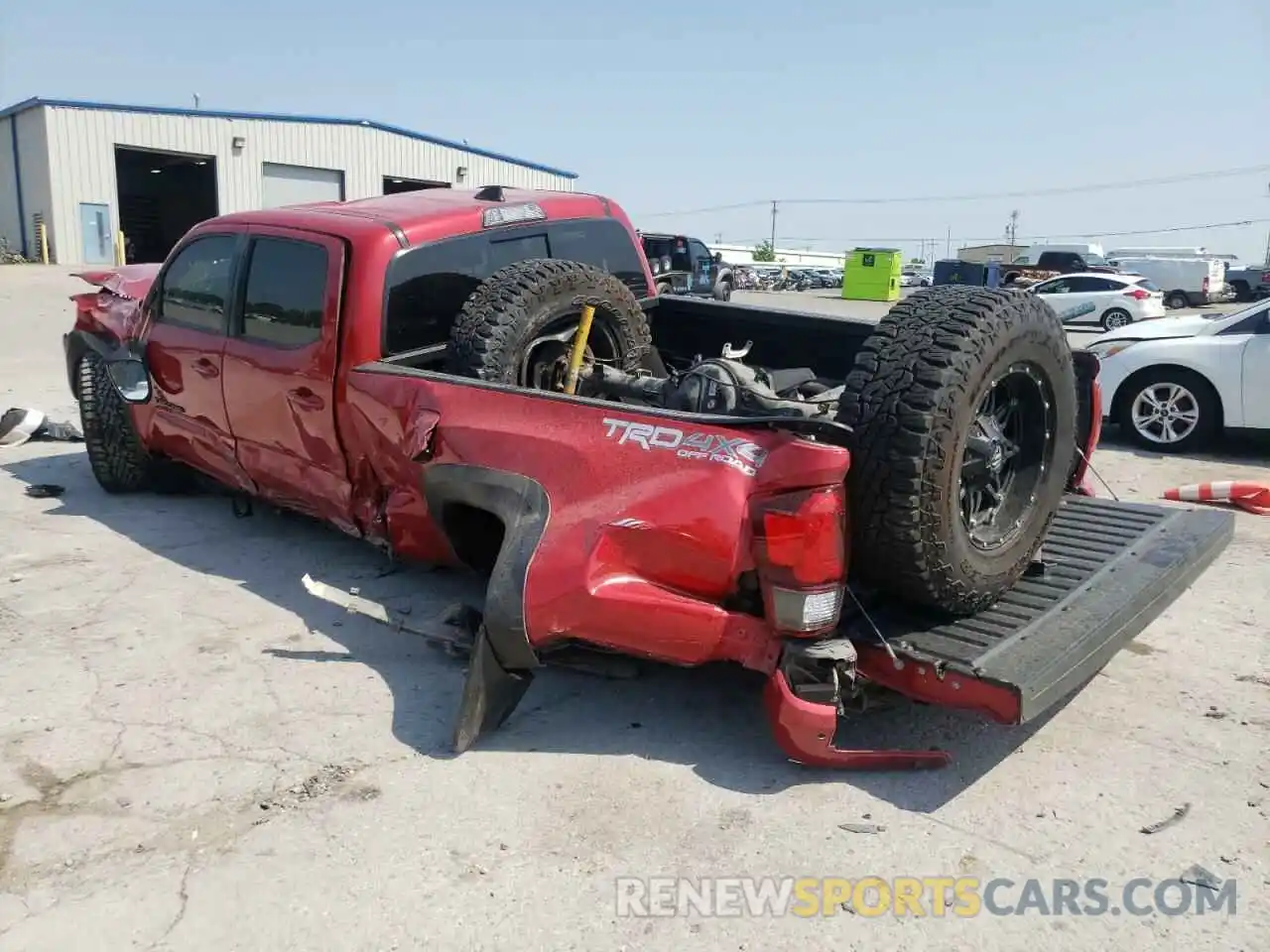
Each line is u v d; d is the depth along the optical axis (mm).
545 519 3561
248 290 5207
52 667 4285
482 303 4469
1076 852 2998
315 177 36375
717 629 3334
